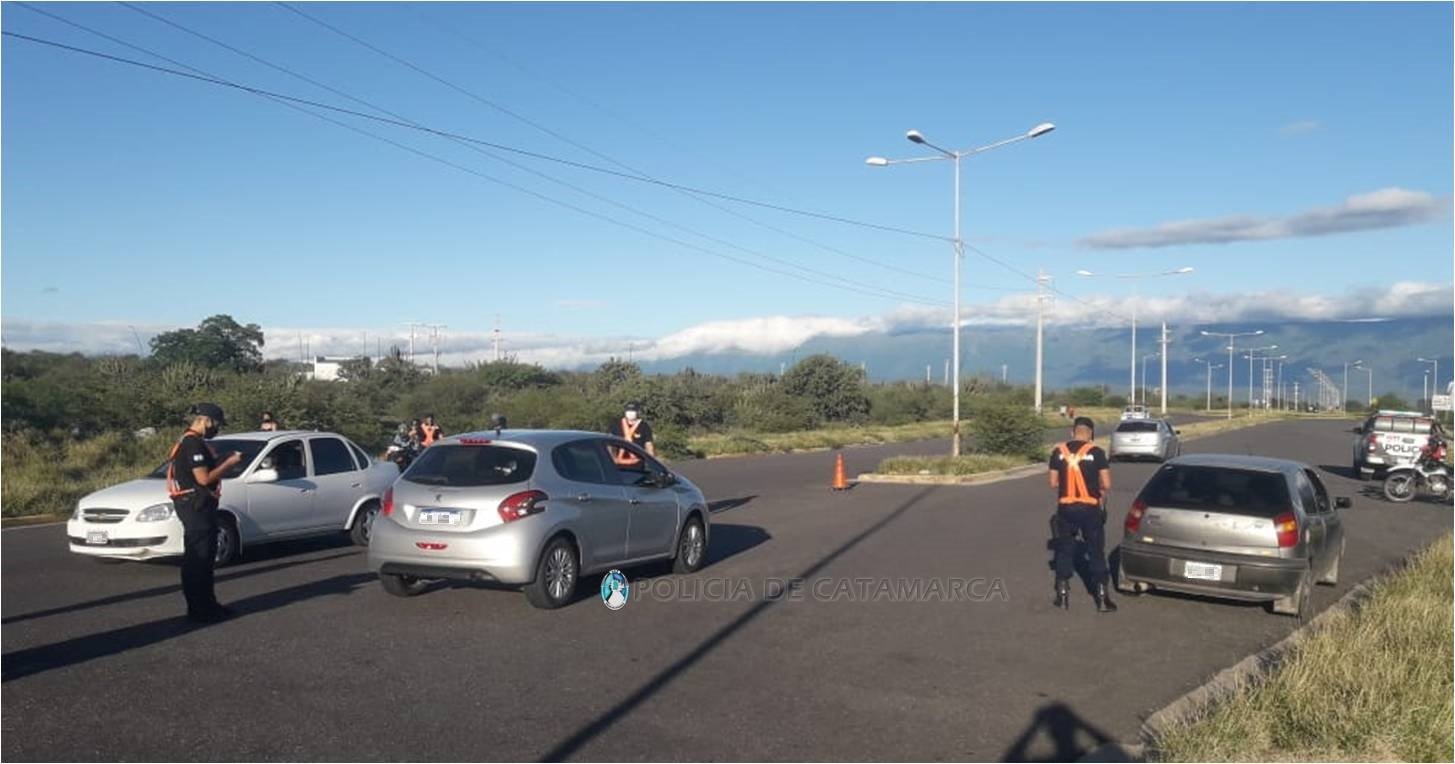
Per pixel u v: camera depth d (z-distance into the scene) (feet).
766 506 70.79
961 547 52.01
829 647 31.55
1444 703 23.99
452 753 22.09
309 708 24.95
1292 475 39.24
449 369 223.51
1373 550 55.83
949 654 31.09
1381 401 358.23
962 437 173.58
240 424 104.73
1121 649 32.30
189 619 34.12
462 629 33.19
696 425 192.24
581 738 23.17
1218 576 37.35
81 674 27.63
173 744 22.36
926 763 22.15
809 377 233.76
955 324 104.99
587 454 39.34
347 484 50.16
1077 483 38.09
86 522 43.42
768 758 22.18
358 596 38.34
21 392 96.48
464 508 35.63
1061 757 22.72
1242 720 23.15
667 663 29.43
